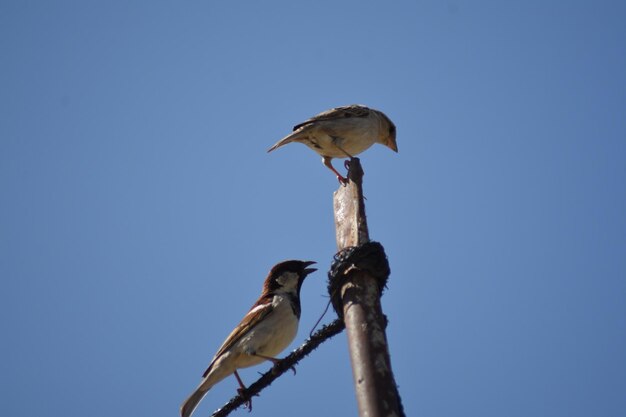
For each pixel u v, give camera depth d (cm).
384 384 793
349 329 858
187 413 1270
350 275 908
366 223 962
